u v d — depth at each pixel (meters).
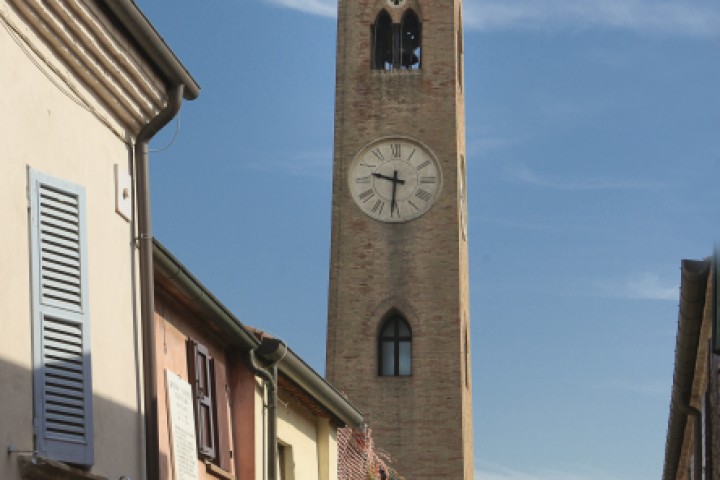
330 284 74.81
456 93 77.19
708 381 31.97
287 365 31.88
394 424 72.62
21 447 17.47
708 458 32.88
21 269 17.94
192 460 26.56
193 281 25.66
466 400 75.75
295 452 34.75
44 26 18.80
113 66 20.48
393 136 76.38
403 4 78.38
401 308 74.19
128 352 20.88
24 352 17.80
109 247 20.52
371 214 75.62
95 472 19.22
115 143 21.11
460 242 76.38
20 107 18.22
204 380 28.12
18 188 18.03
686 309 29.73
